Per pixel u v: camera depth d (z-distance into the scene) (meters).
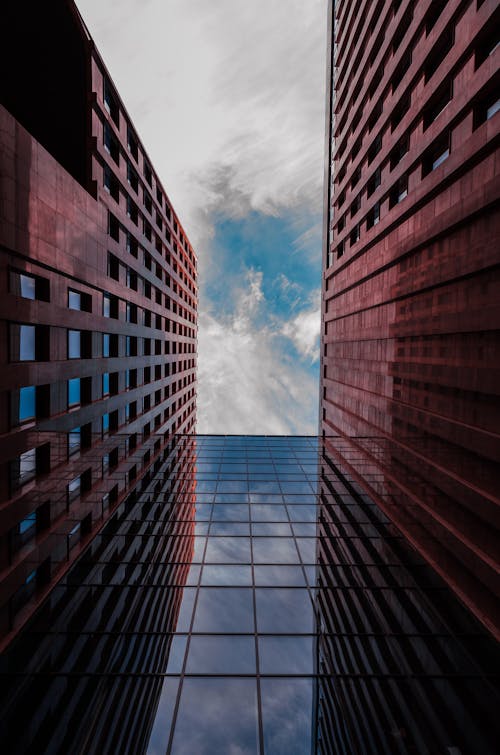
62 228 17.11
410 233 20.48
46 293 16.28
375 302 26.09
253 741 9.99
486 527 14.30
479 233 14.85
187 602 14.58
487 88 14.34
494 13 13.52
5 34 20.14
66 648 12.54
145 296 32.31
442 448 17.52
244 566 16.98
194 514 22.42
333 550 18.44
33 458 15.56
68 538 17.66
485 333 14.84
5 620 13.18
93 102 21.28
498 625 13.23
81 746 9.73
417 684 11.47
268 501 24.38
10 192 13.31
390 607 14.62
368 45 26.98
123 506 23.67
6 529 13.01
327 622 13.72
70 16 19.94
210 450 36.97
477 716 10.57
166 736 10.01
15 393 14.29
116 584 15.95
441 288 18.00
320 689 11.24
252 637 12.98
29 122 20.73
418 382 20.36
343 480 28.38
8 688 11.07
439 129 17.33
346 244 32.53
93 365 20.72
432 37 17.73
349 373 32.53
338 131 36.12
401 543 19.22
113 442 23.73
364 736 10.21
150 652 12.34
